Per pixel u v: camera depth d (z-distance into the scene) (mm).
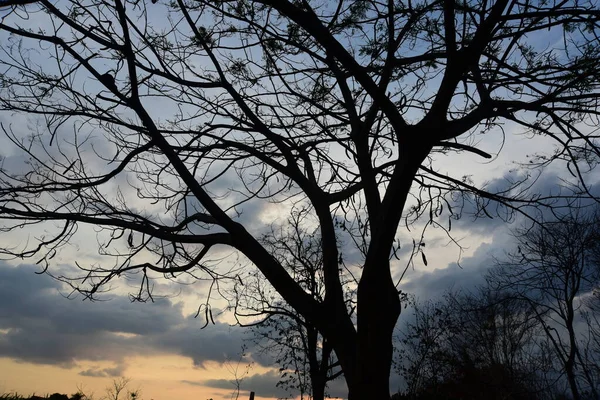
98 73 6715
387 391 5941
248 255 6867
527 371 19172
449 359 19766
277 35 7668
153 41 7922
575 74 7102
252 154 7871
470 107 7996
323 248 7477
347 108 7930
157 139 6840
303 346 17422
